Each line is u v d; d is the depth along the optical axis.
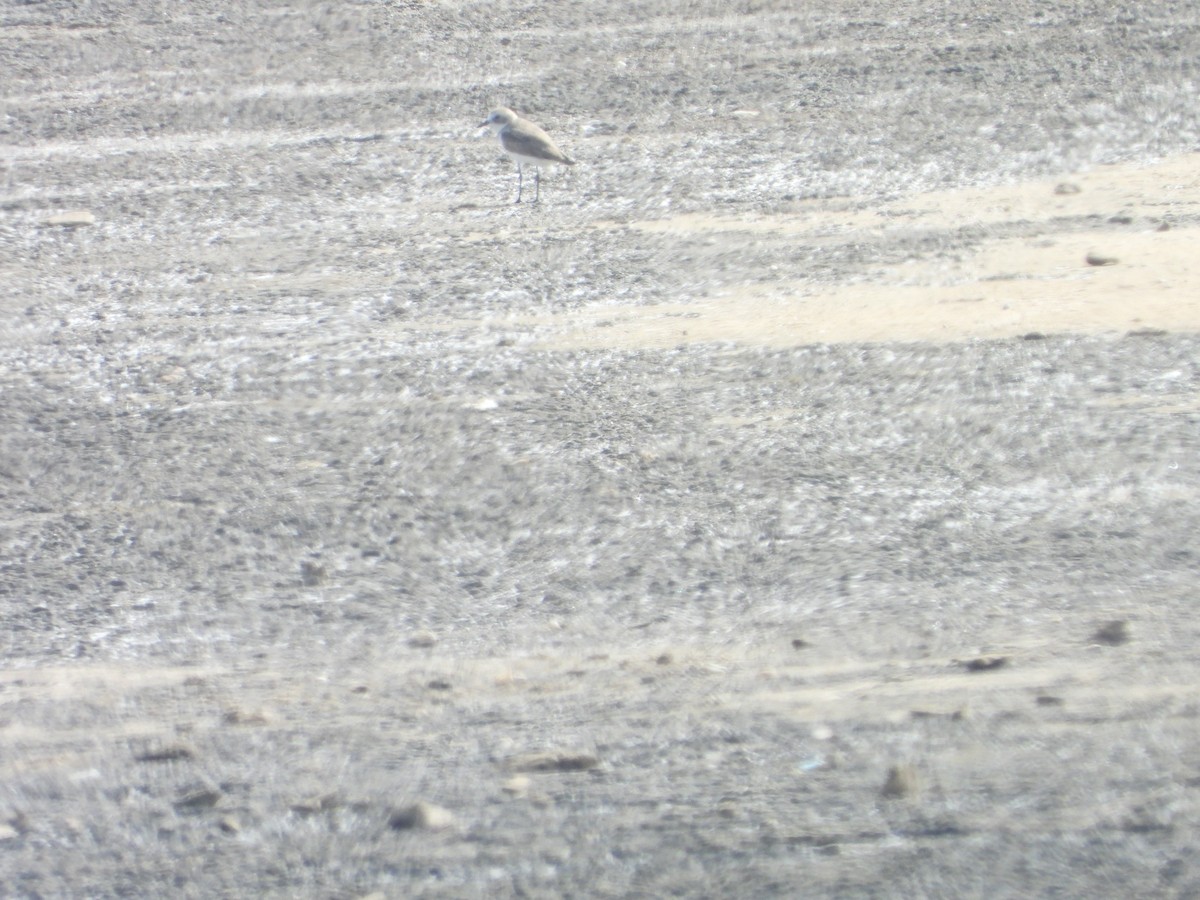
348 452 30.59
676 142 54.09
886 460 28.69
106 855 17.59
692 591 23.94
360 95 61.94
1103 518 25.56
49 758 20.14
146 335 39.00
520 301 39.91
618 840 16.97
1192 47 60.03
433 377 34.62
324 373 35.34
